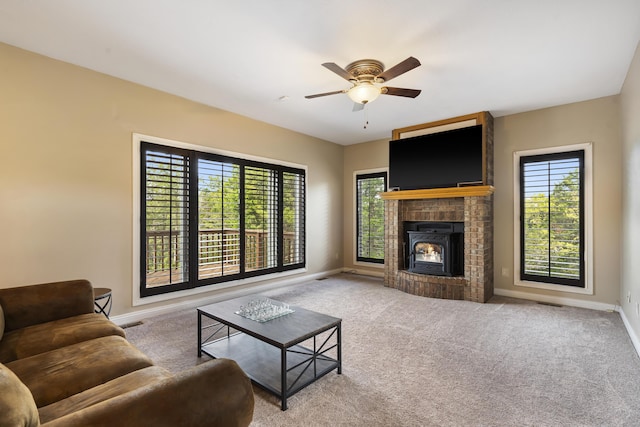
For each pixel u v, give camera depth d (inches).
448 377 91.8
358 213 252.4
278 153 204.5
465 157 176.9
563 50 111.5
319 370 91.7
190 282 157.2
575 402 79.6
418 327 132.2
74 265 122.2
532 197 175.5
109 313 124.7
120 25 96.6
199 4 86.7
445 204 191.8
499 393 83.6
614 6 87.7
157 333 123.6
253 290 188.2
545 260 170.9
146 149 142.1
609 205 153.2
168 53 113.7
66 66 120.3
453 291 175.5
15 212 110.0
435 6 87.8
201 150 161.9
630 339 119.1
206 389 41.2
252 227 188.4
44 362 63.4
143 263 140.6
